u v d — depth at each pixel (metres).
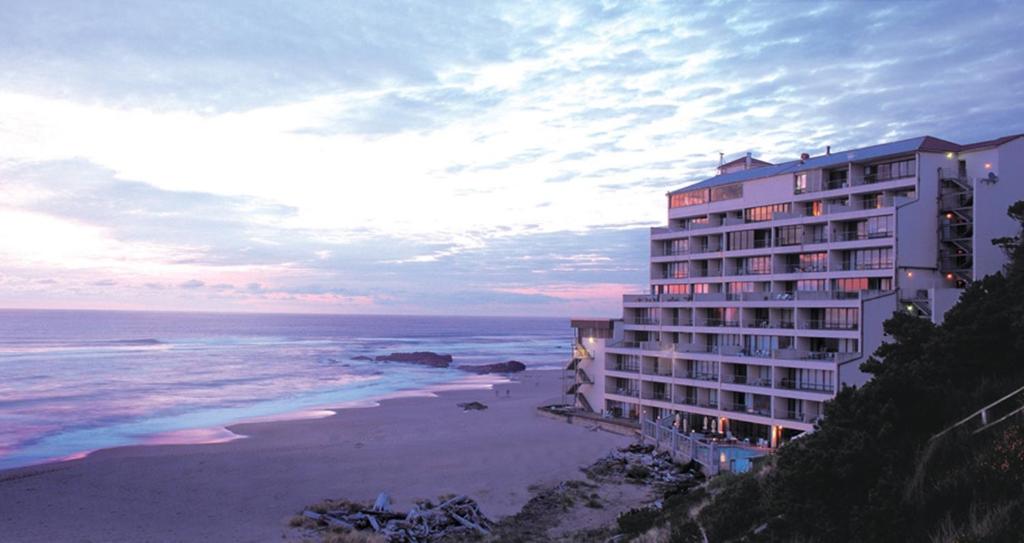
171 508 52.25
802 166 78.88
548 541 42.12
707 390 79.12
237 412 104.31
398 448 75.38
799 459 21.19
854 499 19.34
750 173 88.12
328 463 67.81
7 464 67.62
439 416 99.44
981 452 17.67
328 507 51.81
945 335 26.98
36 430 85.81
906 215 67.25
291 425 91.06
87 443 78.62
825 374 66.00
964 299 32.31
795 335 70.62
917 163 68.25
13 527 47.31
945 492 16.81
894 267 66.56
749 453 59.66
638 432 78.94
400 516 49.31
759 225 80.12
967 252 66.19
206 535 45.75
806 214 77.25
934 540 15.38
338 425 91.12
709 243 87.19
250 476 62.38
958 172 69.19
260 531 46.66
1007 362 25.05
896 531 16.61
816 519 19.36
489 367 185.38
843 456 19.70
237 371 163.25
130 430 87.25
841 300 66.19
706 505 29.11
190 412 103.44
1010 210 47.84
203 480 60.84
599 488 57.38
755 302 75.50
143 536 45.53
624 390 90.31
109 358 183.62
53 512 51.00
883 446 20.28
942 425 21.23
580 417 90.38
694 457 62.59
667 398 83.69
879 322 64.44
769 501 22.72
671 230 91.00
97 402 109.81
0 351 197.50
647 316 91.25
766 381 72.12
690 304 83.69
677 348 82.12
